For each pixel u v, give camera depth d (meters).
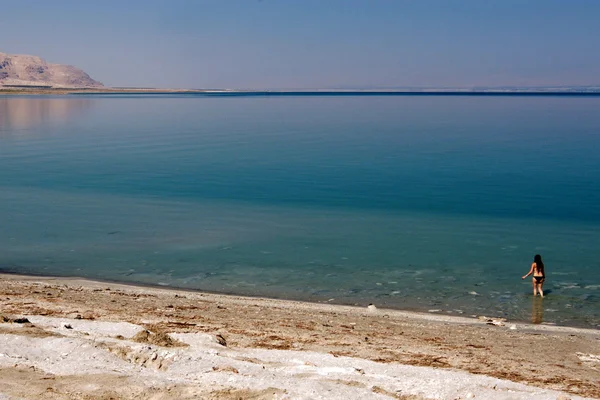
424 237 30.44
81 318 15.67
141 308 17.77
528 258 26.94
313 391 9.91
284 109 182.75
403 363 12.95
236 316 17.41
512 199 40.00
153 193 42.50
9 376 10.44
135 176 50.16
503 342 16.14
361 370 11.76
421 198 40.41
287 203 38.88
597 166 55.16
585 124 110.75
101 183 46.72
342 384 10.51
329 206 37.94
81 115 144.62
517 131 95.31
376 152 66.69
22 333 12.88
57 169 54.28
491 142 77.56
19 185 45.72
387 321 18.27
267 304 20.20
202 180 48.09
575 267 25.66
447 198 40.38
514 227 32.53
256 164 57.22
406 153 65.69
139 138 85.81
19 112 154.75
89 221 33.84
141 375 10.72
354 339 15.12
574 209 36.94
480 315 20.23
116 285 22.77
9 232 31.22
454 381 11.12
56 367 11.05
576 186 44.72
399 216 35.16
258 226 32.72
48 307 16.83
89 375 10.57
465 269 25.38
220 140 82.31
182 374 10.92
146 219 34.38
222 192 42.81
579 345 16.23
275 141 80.31
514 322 19.47
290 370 11.46
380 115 147.12
